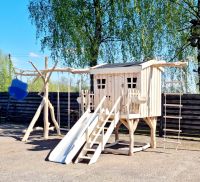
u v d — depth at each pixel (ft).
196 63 64.59
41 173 29.01
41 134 55.31
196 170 29.96
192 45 57.62
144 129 57.67
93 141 35.04
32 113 72.84
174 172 29.19
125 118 37.14
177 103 52.95
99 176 27.86
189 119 52.34
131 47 63.57
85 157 33.47
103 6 65.10
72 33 62.80
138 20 63.36
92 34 64.85
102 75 41.22
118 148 42.09
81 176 27.94
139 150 39.58
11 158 35.47
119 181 26.30
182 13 63.41
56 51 66.18
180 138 51.01
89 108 41.14
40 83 80.94
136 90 38.42
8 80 111.55
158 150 40.40
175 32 62.95
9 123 73.67
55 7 64.44
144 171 29.55
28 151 39.50
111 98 40.32
